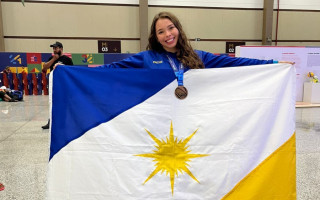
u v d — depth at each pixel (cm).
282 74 184
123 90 177
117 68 177
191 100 180
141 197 173
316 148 388
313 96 789
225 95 181
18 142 421
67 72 175
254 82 183
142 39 1122
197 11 1170
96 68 177
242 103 181
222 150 179
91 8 1099
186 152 179
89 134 172
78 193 172
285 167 181
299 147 392
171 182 176
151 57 192
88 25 1107
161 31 184
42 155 364
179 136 178
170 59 190
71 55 978
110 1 1108
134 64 193
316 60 800
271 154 181
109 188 171
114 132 174
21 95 852
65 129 173
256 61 197
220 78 182
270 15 1180
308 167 319
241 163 179
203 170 178
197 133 179
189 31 1176
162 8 1143
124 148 174
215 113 180
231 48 1216
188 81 181
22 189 266
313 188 266
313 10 1224
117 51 1142
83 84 175
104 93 175
